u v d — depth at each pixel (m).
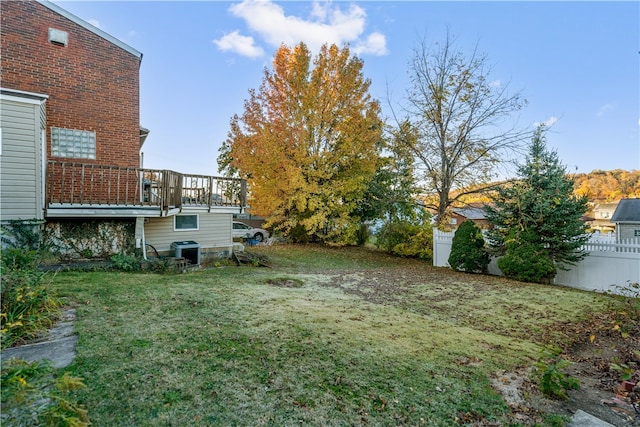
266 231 20.09
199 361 3.29
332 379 3.13
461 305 6.94
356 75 15.24
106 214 7.96
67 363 3.07
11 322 3.55
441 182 14.59
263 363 3.35
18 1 8.34
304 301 6.22
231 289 6.69
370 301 6.91
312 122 15.23
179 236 10.64
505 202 10.62
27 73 8.43
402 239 15.88
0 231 4.75
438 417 2.65
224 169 26.19
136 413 2.43
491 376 3.43
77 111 9.12
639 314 5.83
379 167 16.55
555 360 4.07
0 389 1.93
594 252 9.23
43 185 7.37
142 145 13.39
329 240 17.20
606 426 2.63
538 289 8.56
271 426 2.41
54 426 2.06
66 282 6.13
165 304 5.18
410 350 3.99
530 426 2.60
